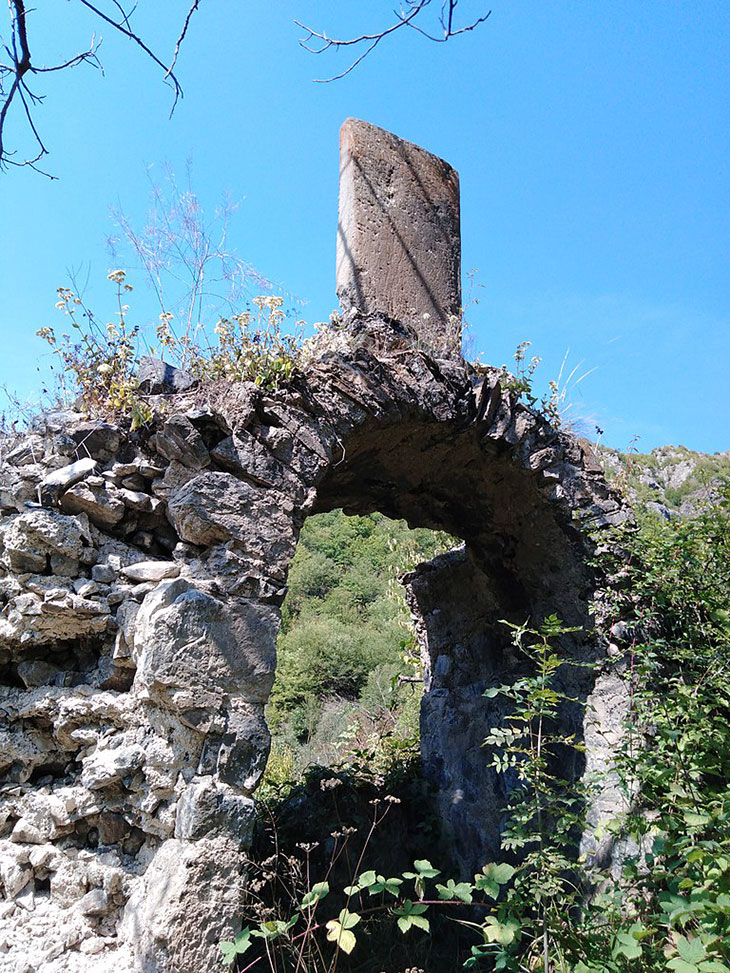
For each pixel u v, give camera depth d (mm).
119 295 3721
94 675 3264
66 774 3221
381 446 4512
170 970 2717
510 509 5160
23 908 2941
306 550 16766
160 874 2848
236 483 3404
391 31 2342
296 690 10969
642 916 3445
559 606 5203
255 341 3850
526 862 3168
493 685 5797
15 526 3191
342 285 4703
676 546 4586
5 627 3215
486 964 4426
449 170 5270
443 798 5953
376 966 4230
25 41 1832
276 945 3709
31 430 3562
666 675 4598
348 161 4820
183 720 3004
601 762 4586
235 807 2965
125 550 3377
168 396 3596
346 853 5254
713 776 4203
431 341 4727
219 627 3146
